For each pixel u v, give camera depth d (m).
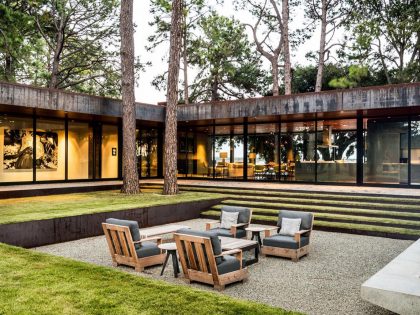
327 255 8.45
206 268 6.30
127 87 16.23
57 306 4.29
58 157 18.80
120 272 5.63
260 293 6.02
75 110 16.67
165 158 15.85
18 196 14.26
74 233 9.82
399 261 6.07
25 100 14.75
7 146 16.84
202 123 21.45
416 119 15.95
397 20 23.14
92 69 27.38
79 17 25.08
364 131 17.00
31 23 17.41
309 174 18.36
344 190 14.72
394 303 4.62
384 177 16.55
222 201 14.64
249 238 10.25
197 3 26.28
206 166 22.05
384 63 26.16
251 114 17.75
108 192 16.77
